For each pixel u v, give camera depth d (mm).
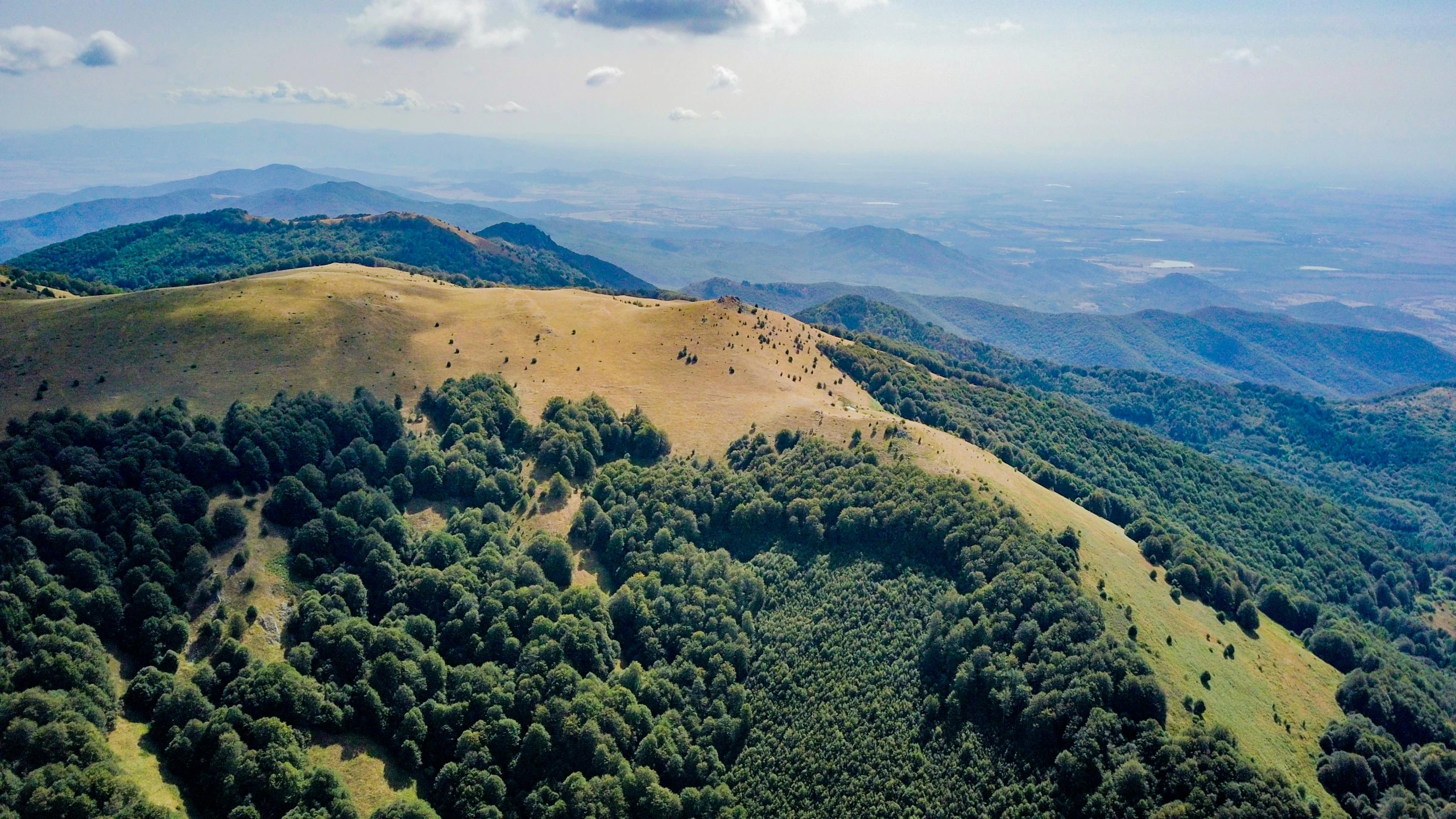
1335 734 109812
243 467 129625
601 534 145500
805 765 110000
